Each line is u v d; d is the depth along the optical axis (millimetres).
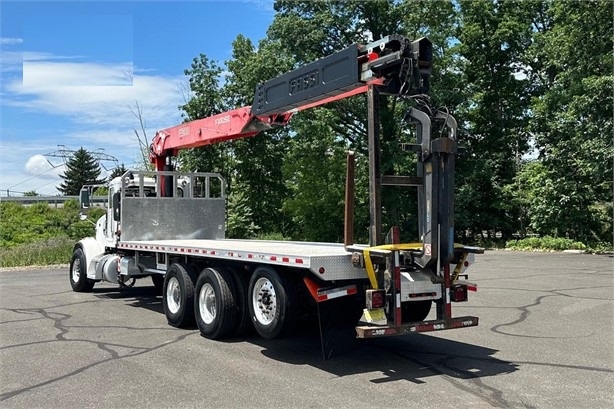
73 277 13922
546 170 25219
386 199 29844
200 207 12750
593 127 22391
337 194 29719
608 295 11805
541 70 29688
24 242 29500
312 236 30281
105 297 12844
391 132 30547
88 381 6172
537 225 26141
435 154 6289
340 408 5191
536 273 16031
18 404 5461
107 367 6723
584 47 23688
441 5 30109
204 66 27797
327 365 6719
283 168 28672
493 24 32281
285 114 9383
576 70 23953
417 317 7109
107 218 12828
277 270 7219
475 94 30953
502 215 30984
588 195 24406
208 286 8438
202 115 27766
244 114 10062
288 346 7766
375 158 6500
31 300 12383
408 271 6512
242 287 8055
